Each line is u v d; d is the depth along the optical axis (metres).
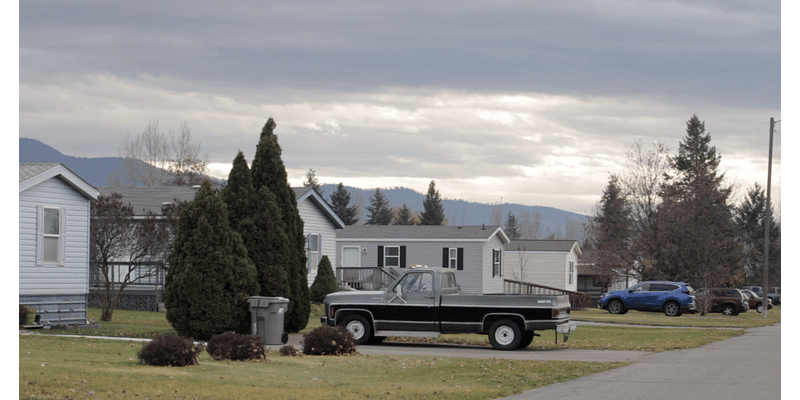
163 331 22.47
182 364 14.39
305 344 18.27
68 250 24.09
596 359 18.31
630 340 24.47
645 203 54.34
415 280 21.78
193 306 21.00
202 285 21.05
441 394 12.72
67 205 24.12
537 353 19.94
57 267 23.67
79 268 24.47
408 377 14.74
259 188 24.95
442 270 21.89
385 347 21.42
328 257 38.81
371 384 13.60
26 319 21.88
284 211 25.06
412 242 51.16
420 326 21.52
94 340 18.69
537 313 20.61
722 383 14.21
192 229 21.64
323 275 36.31
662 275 52.56
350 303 22.12
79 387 11.12
